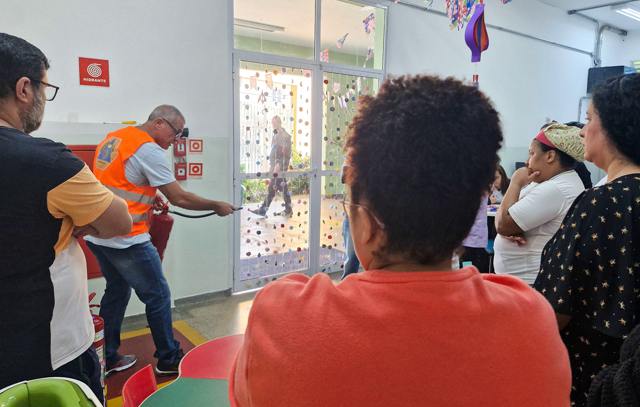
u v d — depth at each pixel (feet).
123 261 7.39
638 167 3.26
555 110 22.56
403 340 1.50
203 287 12.12
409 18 15.67
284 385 1.50
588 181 6.36
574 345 3.37
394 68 15.55
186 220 11.57
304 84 13.69
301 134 13.83
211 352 3.87
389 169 1.61
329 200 14.83
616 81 3.32
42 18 9.12
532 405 1.55
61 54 9.40
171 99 10.98
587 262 3.19
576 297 3.27
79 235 4.04
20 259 3.53
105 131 9.68
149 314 7.83
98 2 9.71
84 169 3.75
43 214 3.57
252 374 1.59
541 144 5.16
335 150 14.66
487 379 1.51
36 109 3.88
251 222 13.07
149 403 3.14
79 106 9.73
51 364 3.81
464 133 1.61
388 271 1.72
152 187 7.53
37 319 3.67
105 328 8.06
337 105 14.55
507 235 5.32
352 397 1.46
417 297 1.59
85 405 2.63
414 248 1.68
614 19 23.53
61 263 3.89
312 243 14.53
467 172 1.60
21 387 2.62
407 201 1.61
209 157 11.78
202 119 11.55
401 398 1.46
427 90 1.70
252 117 12.73
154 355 8.13
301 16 13.41
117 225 4.06
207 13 11.32
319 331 1.54
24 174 3.43
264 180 13.19
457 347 1.51
